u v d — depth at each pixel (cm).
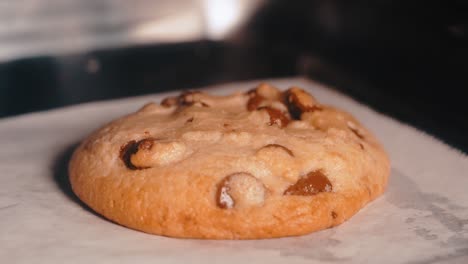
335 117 25
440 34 39
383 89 36
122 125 25
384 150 26
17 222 23
